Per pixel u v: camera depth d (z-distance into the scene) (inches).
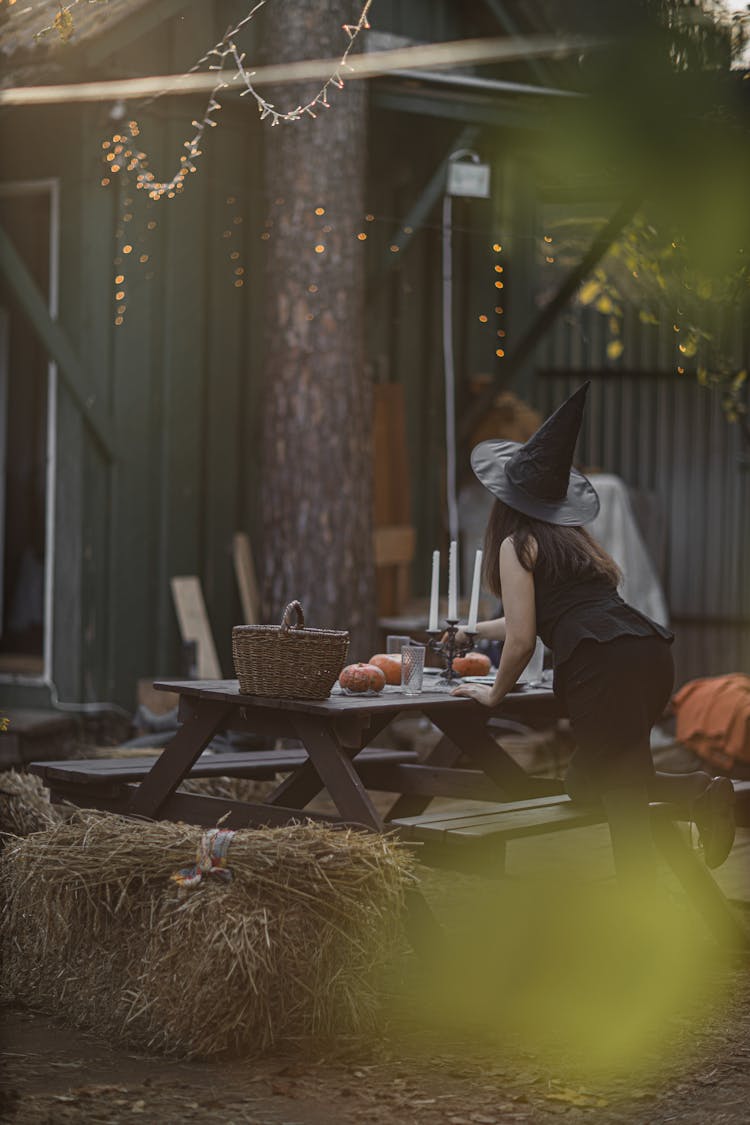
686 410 533.6
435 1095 140.6
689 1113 136.5
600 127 284.5
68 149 338.3
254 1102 138.1
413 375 423.8
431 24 394.3
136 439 349.4
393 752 220.7
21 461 429.1
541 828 176.1
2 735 325.1
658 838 192.4
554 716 209.8
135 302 348.2
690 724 304.8
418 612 399.9
